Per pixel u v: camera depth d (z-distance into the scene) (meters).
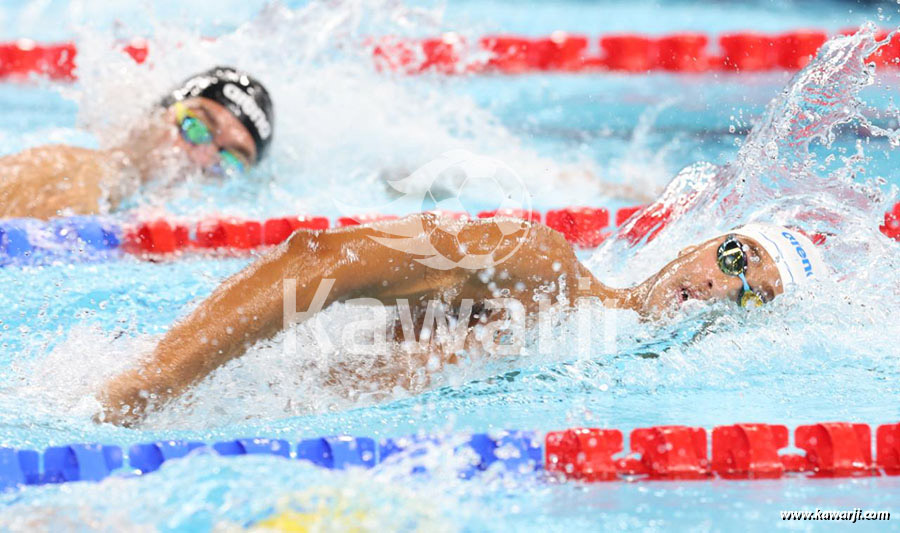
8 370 9.62
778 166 13.15
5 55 24.98
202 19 27.22
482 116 22.38
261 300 8.64
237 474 6.36
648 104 23.70
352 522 5.67
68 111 21.70
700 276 10.23
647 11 33.38
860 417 9.14
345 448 8.12
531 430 8.73
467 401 9.49
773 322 10.52
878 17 31.53
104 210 15.69
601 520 7.17
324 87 21.39
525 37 28.11
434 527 5.89
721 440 8.49
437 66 24.98
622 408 9.38
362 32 23.34
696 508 7.47
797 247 10.45
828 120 13.34
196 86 16.98
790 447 8.70
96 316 11.70
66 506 6.21
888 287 11.42
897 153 17.66
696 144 20.72
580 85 25.53
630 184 18.48
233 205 16.72
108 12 27.92
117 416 8.59
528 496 7.64
